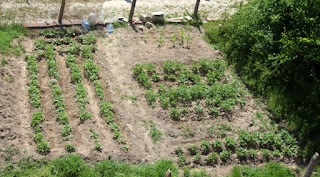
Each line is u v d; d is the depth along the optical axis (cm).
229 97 1211
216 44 1479
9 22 1391
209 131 1082
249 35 1366
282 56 1173
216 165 988
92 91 1167
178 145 1031
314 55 1170
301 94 1211
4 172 863
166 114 1120
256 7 1447
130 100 1155
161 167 935
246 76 1304
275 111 1173
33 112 1043
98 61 1290
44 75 1183
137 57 1341
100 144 982
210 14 1689
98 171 899
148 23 1518
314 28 1223
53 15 1474
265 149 1043
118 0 1697
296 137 1102
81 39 1378
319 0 1214
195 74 1298
